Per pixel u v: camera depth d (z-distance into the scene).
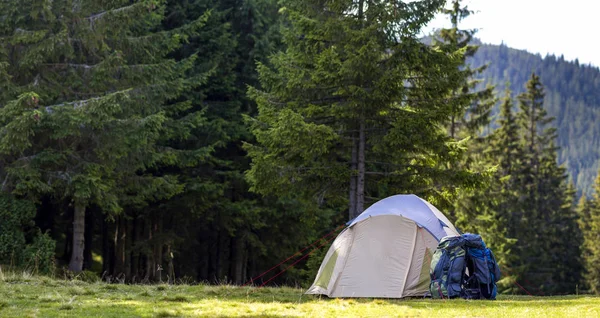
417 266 12.72
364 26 18.81
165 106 24.38
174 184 24.12
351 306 10.39
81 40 20.42
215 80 27.09
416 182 19.34
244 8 27.73
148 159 22.97
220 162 26.70
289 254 28.67
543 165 53.09
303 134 17.55
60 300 10.55
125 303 10.33
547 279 47.91
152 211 27.41
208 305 10.19
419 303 11.02
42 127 19.56
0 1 19.53
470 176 18.89
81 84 20.64
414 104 19.08
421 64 18.47
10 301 10.01
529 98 53.06
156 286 13.55
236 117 27.52
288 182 19.69
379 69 17.98
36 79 20.11
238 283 28.50
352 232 13.31
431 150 18.80
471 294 12.08
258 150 20.56
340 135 19.20
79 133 19.55
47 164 20.47
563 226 54.06
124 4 24.11
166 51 24.09
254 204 27.41
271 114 19.52
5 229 19.50
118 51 20.47
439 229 13.03
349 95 18.55
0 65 18.95
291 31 20.47
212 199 26.83
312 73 18.62
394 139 17.88
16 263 19.56
